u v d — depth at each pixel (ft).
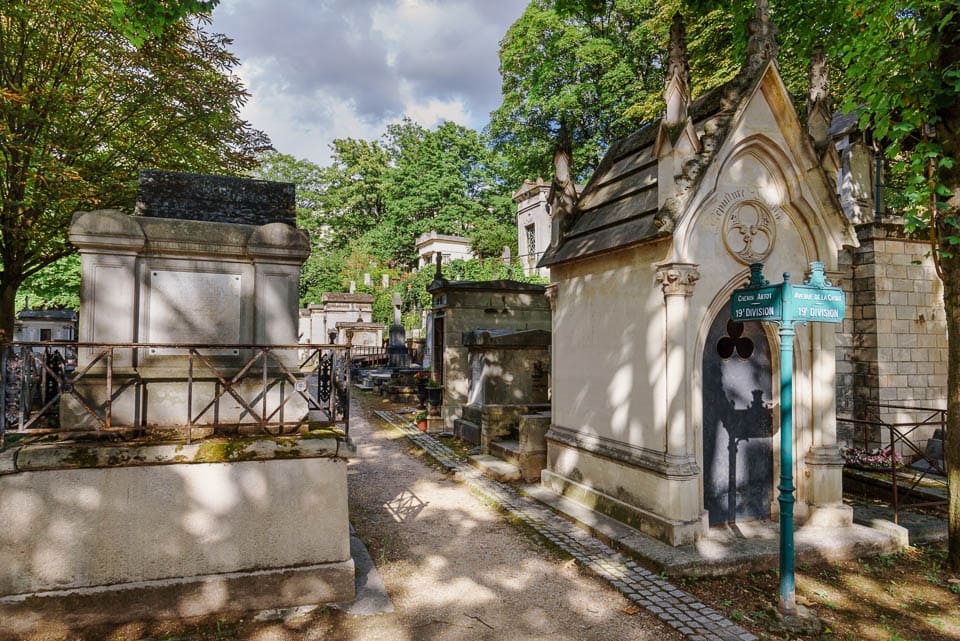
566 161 29.71
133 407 16.31
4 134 29.12
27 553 14.30
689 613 16.20
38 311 65.57
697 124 24.13
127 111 35.78
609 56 91.76
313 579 16.26
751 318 17.34
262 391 17.52
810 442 23.06
